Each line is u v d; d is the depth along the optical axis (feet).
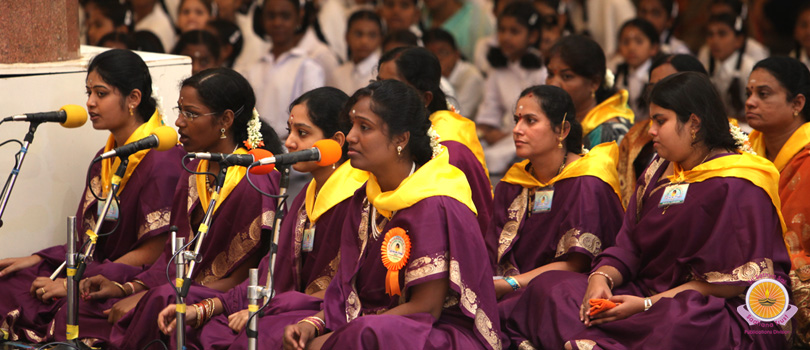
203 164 13.37
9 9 14.55
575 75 15.76
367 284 11.00
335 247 11.98
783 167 13.64
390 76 15.10
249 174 13.00
